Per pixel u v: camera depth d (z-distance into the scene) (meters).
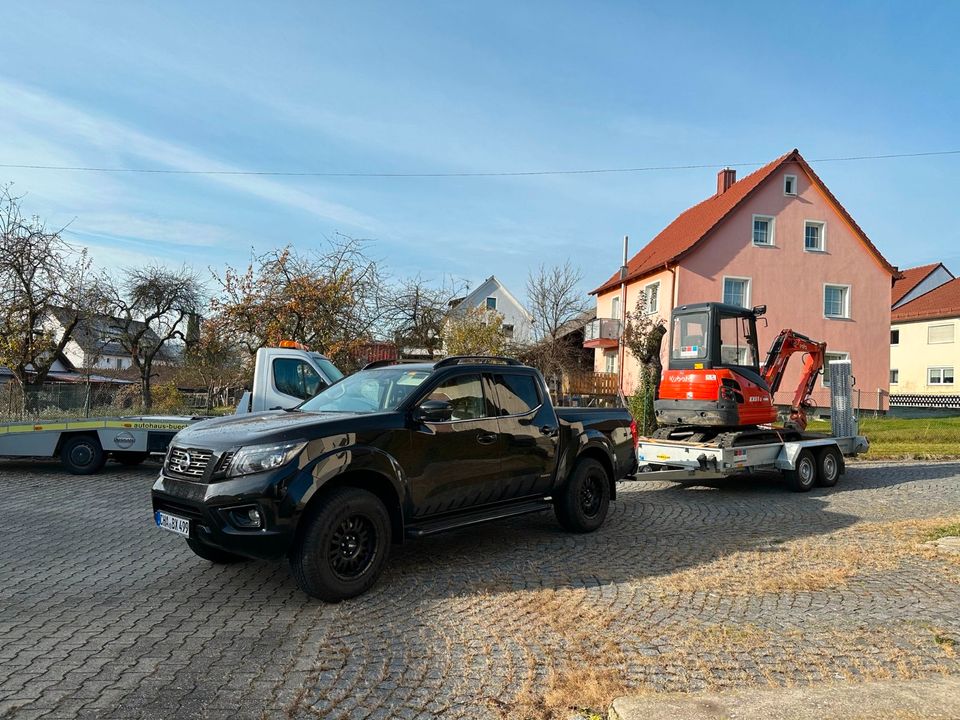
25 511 8.04
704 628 4.36
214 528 4.71
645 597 5.01
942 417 29.09
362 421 5.25
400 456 5.36
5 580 5.35
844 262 29.45
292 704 3.33
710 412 10.32
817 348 12.70
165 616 4.58
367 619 4.54
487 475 6.05
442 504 5.70
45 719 3.14
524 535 7.10
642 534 7.22
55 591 5.10
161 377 29.66
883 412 29.48
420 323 30.75
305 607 4.78
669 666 3.76
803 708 3.18
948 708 3.18
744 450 10.05
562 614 4.63
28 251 20.97
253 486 4.64
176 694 3.42
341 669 3.74
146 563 5.88
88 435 10.77
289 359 10.45
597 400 30.25
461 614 4.64
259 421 5.36
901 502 9.53
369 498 5.08
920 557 6.14
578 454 7.05
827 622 4.47
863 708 3.18
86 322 24.44
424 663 3.82
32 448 10.71
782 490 10.73
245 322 19.27
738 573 5.64
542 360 32.97
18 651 3.94
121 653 3.93
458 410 5.98
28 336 21.33
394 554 6.27
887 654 3.93
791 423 12.00
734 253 28.34
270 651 3.99
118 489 9.55
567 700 3.36
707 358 10.52
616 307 34.97
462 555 6.25
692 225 32.03
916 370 40.03
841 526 7.72
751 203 28.53
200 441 5.04
